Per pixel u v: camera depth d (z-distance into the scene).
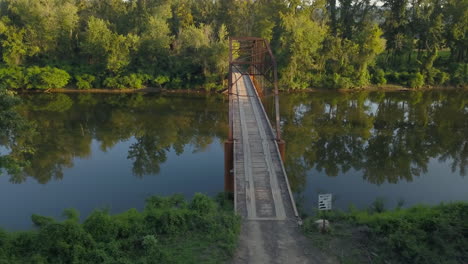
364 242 15.07
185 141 36.97
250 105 36.66
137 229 15.41
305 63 60.72
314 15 73.31
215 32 68.38
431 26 65.69
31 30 59.16
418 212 17.08
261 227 16.78
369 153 34.53
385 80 65.06
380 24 73.62
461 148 35.31
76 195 24.97
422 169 30.31
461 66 66.31
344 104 53.84
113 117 45.25
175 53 64.25
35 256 13.30
